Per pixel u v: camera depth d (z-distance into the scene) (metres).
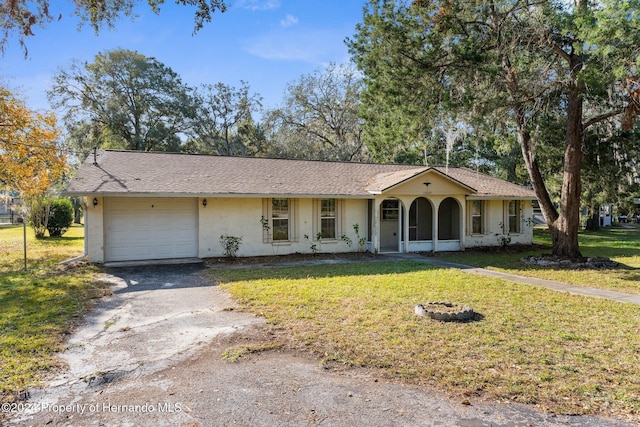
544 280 9.74
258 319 6.16
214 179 13.21
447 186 15.34
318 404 3.59
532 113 12.38
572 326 5.86
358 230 15.04
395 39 10.85
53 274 10.08
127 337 5.39
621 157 15.25
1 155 13.50
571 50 11.48
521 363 4.49
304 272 10.52
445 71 11.33
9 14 6.50
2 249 15.60
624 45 8.74
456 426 3.24
